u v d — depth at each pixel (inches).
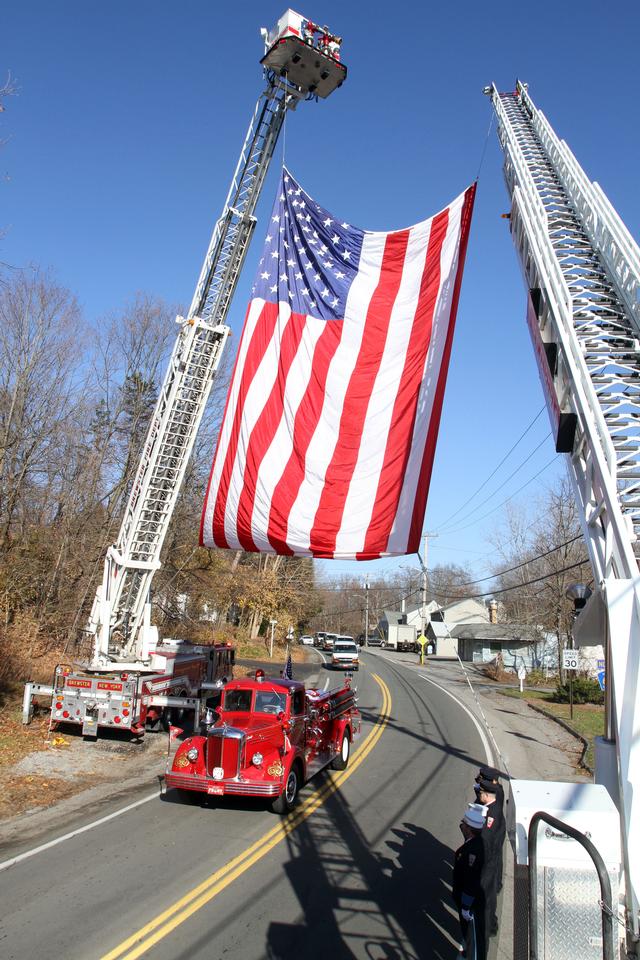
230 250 631.8
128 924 260.2
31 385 1197.1
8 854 335.9
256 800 456.8
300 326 522.3
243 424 518.6
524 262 585.0
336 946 252.7
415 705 1040.2
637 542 302.7
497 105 858.8
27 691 612.4
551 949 183.0
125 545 640.4
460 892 246.7
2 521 1167.6
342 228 529.3
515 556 2065.7
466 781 544.4
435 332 489.7
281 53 582.9
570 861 189.2
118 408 1398.9
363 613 5457.7
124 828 383.9
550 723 914.1
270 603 1983.3
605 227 518.6
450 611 3189.0
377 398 495.5
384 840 385.4
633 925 206.7
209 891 296.0
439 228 505.0
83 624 1094.4
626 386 402.6
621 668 233.8
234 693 470.3
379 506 479.5
